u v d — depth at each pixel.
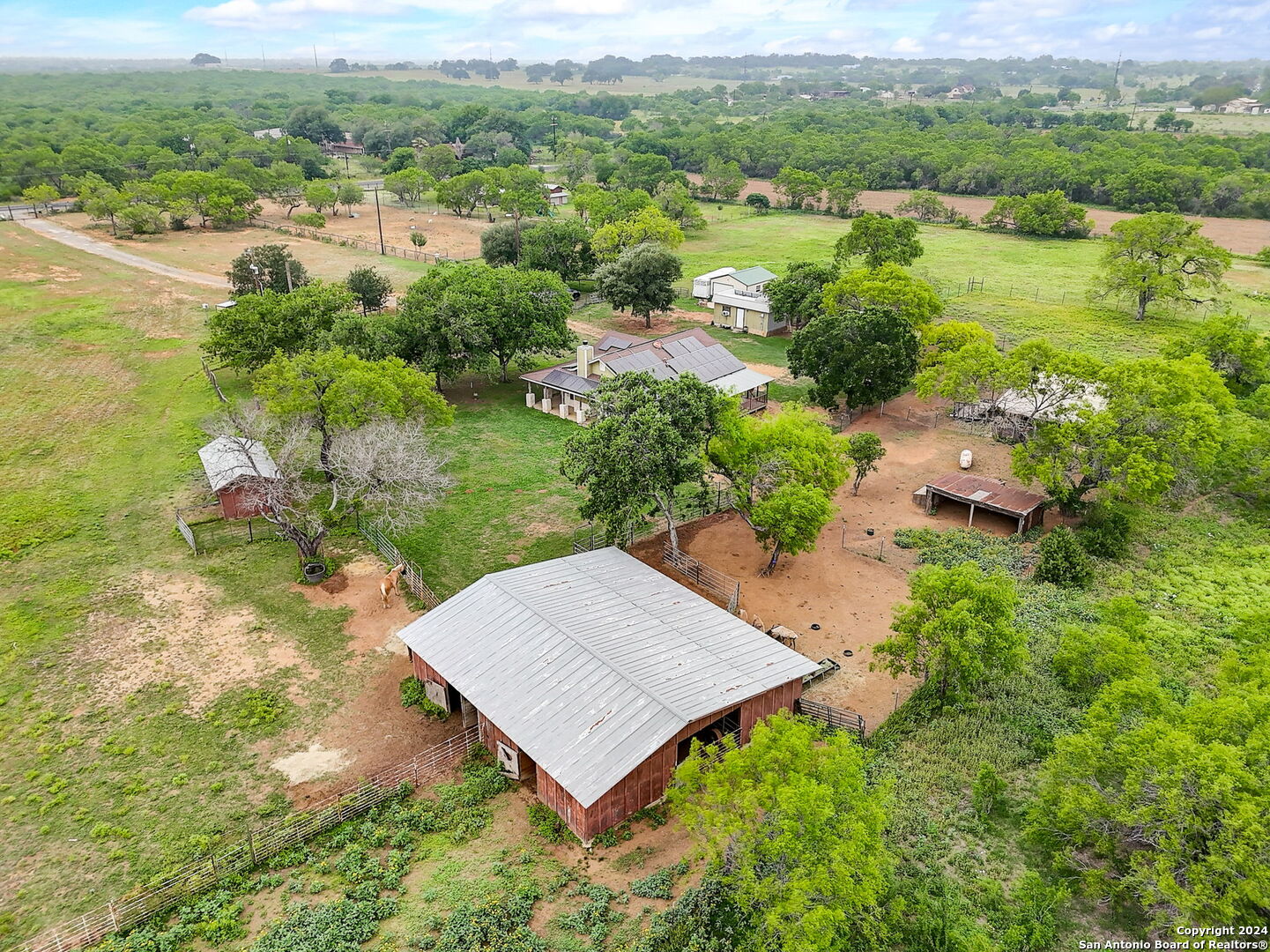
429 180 173.62
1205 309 97.88
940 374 64.00
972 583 36.41
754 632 38.38
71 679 39.50
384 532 52.16
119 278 112.38
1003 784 31.64
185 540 51.31
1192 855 25.34
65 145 189.88
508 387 76.75
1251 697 28.28
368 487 50.66
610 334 75.69
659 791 32.25
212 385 75.56
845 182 168.88
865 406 72.31
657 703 32.38
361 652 41.53
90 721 36.88
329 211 168.75
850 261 120.94
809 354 66.31
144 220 138.50
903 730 36.06
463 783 33.81
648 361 68.19
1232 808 24.33
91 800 32.72
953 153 195.38
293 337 71.56
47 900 28.58
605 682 33.75
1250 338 68.75
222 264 122.12
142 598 45.69
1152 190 156.38
